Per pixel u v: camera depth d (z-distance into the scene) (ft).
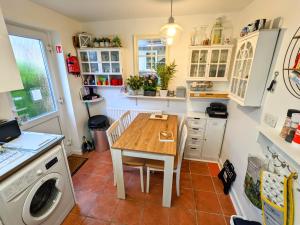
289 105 3.54
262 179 3.83
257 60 4.40
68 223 5.33
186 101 9.20
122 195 6.23
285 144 3.19
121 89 9.90
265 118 4.43
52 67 7.86
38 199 4.69
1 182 3.43
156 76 9.14
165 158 5.29
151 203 6.10
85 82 9.50
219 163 8.46
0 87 4.00
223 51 7.43
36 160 4.23
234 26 7.50
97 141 9.57
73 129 9.18
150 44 8.79
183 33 8.09
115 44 8.50
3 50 4.03
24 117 6.67
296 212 3.12
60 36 7.58
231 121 7.34
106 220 5.45
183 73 8.77
